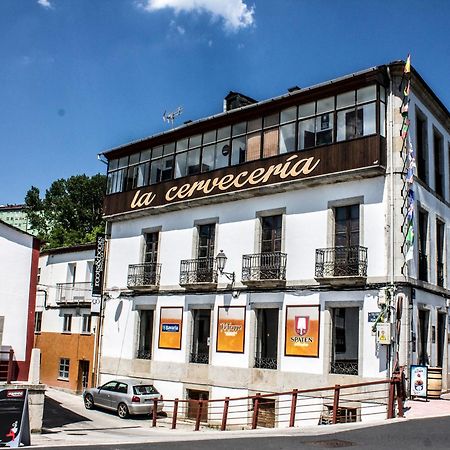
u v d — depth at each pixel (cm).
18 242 2027
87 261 3378
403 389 1844
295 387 2162
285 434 1486
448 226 2478
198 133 2717
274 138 2403
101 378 2936
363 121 2141
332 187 2214
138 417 2406
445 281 2391
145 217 2916
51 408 2525
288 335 2225
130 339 2836
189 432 1831
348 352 2086
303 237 2258
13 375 1936
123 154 3078
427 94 2323
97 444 1355
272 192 2369
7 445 1306
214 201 2567
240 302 2406
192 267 2616
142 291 2816
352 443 1286
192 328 2581
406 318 1983
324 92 2258
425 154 2325
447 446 1218
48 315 3538
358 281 2058
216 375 2425
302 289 2211
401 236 2023
